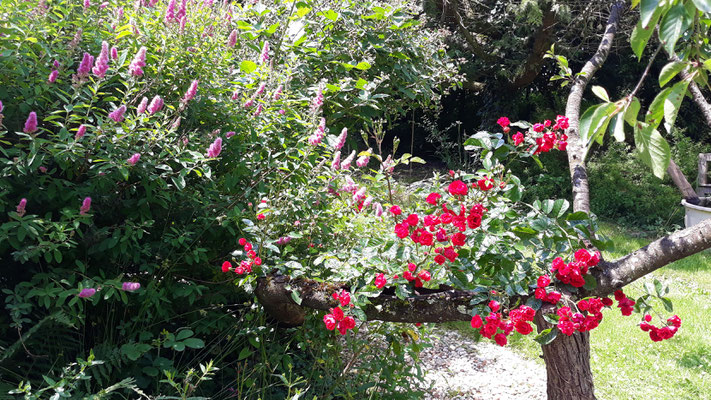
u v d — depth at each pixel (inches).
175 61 122.4
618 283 89.7
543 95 443.2
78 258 109.7
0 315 105.0
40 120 106.9
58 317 93.7
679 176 294.4
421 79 204.1
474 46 392.8
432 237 92.7
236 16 158.4
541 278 88.3
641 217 359.9
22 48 102.3
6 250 105.9
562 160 391.2
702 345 188.7
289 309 122.4
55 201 105.6
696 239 85.7
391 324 132.5
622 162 390.3
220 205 119.0
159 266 113.3
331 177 124.6
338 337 143.3
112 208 110.0
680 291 240.1
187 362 124.5
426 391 149.9
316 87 157.8
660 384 165.2
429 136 425.4
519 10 354.0
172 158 111.7
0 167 99.6
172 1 121.8
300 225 124.3
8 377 101.3
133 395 109.8
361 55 188.5
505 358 183.5
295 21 172.4
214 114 124.1
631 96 45.0
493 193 97.0
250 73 137.6
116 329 116.9
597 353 183.2
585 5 370.6
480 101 479.2
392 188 142.6
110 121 100.1
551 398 103.8
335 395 128.0
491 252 91.8
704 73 45.2
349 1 187.9
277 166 125.3
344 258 108.6
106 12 128.3
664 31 41.8
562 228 92.6
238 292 128.3
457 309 96.7
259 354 132.0
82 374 89.7
